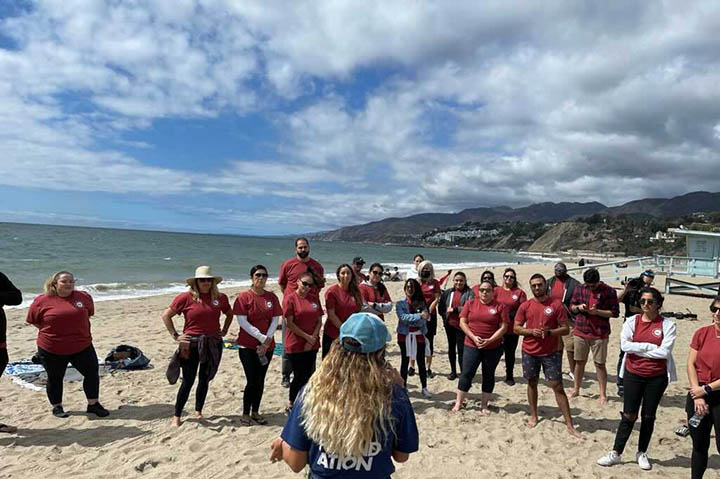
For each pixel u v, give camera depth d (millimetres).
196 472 4156
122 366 7270
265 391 6477
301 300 5156
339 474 1730
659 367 4176
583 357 6262
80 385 6461
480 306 5680
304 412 1795
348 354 1833
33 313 5188
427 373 7277
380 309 6242
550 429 5254
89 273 24031
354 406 1702
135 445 4684
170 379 5082
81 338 5293
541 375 7617
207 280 4938
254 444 4758
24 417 5332
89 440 4785
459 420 5480
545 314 5121
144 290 18531
